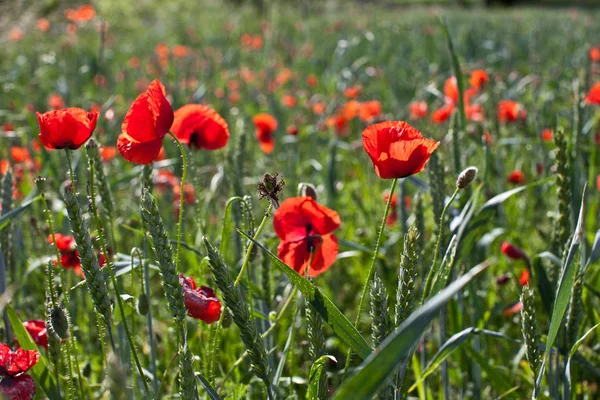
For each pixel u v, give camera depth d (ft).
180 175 14.90
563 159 9.15
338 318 6.42
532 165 17.81
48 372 7.19
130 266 8.19
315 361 6.44
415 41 49.01
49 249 10.27
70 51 35.63
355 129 25.62
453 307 10.37
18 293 11.86
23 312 12.21
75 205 5.92
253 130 24.34
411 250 6.13
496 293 14.10
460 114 12.48
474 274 4.17
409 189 17.70
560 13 91.35
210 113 9.25
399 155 6.48
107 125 19.85
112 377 4.83
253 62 45.29
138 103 7.00
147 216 5.90
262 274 8.98
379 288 6.21
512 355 12.72
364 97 28.02
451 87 16.62
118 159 19.15
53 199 14.40
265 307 9.34
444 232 9.35
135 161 7.29
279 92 33.27
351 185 19.77
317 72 40.22
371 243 15.79
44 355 9.59
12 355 6.62
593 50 23.91
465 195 11.03
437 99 25.18
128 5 76.95
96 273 6.07
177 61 36.27
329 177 16.76
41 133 6.83
